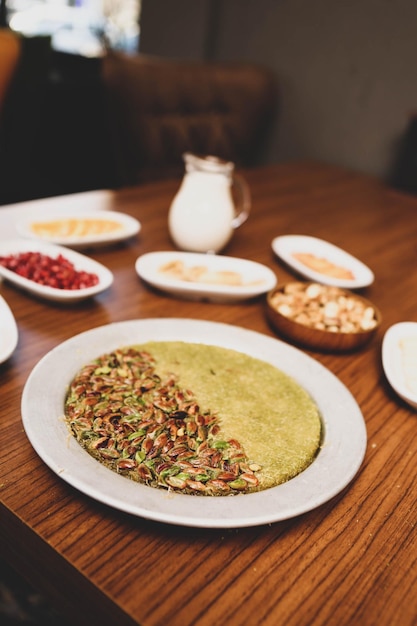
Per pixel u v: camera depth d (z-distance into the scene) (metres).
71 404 0.55
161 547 0.45
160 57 2.36
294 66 2.00
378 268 1.00
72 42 3.65
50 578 0.45
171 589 0.43
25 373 0.61
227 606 0.42
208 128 1.63
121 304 0.76
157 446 0.52
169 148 1.55
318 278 0.87
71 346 0.62
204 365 0.64
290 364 0.66
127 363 0.62
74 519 0.46
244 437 0.54
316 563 0.46
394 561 0.47
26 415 0.51
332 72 1.92
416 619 0.43
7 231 0.89
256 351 0.67
